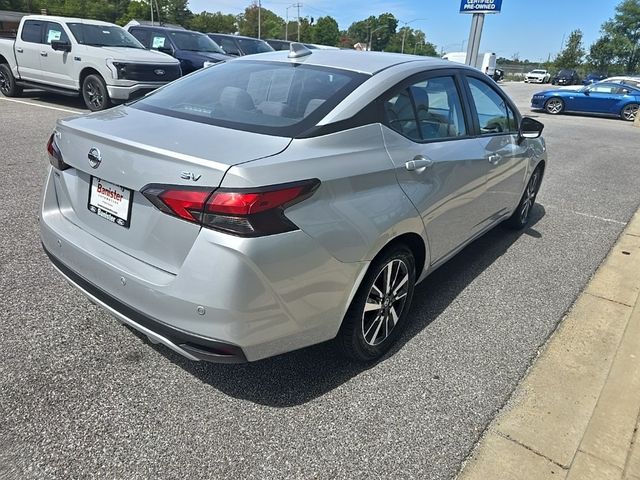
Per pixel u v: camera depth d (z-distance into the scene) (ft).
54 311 9.82
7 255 11.91
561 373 9.13
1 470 6.38
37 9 262.26
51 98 38.91
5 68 37.17
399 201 8.29
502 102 13.21
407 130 9.03
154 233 6.86
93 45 32.78
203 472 6.62
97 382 8.05
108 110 9.15
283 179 6.50
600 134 43.98
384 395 8.28
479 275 13.10
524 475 6.87
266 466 6.79
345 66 9.34
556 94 61.62
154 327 6.89
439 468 6.94
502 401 8.32
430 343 9.85
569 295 12.23
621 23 212.02
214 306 6.32
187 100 9.11
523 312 11.27
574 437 7.60
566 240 16.08
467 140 10.91
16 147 22.06
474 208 11.50
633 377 9.11
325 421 7.63
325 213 6.99
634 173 27.53
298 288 6.82
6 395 7.60
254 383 8.34
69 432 7.06
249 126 7.72
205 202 6.18
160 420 7.41
